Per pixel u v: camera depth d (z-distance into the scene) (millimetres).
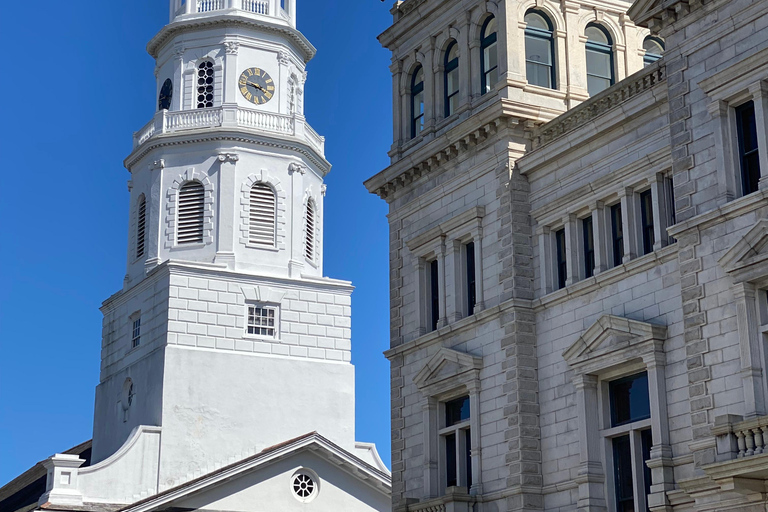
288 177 77875
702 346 32031
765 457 28656
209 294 73875
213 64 78438
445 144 43344
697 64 33594
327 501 68000
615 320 35969
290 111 80250
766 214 30953
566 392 38000
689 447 32562
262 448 72688
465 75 43750
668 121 35719
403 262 45906
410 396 44156
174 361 71750
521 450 38406
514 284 39875
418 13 46344
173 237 75625
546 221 39969
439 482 42219
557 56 42562
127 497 68312
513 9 42188
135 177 79125
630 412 36250
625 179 37000
